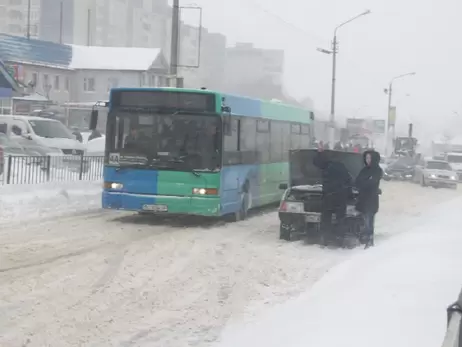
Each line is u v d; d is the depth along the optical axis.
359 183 13.47
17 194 17.12
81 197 18.92
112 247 12.01
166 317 7.70
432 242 12.13
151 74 69.88
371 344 6.02
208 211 15.01
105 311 7.81
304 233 14.97
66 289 8.73
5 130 24.84
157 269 10.34
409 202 25.98
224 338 6.92
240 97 16.64
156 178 15.09
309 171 15.42
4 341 6.52
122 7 109.94
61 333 6.88
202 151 15.05
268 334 6.89
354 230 13.76
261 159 18.52
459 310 4.77
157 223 15.66
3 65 27.67
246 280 9.91
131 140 15.26
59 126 26.05
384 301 7.65
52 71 65.44
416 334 6.25
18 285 8.76
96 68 68.06
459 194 32.75
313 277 10.32
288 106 21.58
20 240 12.12
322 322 7.03
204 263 11.02
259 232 15.16
